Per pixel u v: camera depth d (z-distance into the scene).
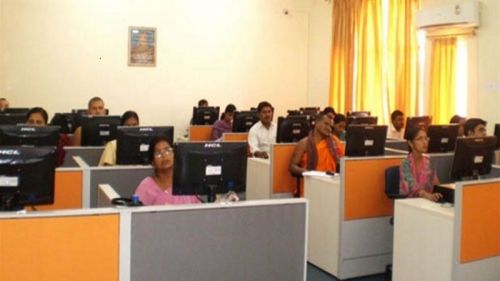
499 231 3.10
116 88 9.18
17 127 3.39
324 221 4.04
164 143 2.91
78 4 8.84
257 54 10.22
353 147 4.32
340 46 9.48
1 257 1.74
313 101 10.58
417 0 7.82
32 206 2.30
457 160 3.56
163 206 1.98
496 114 6.60
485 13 6.71
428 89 7.60
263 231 2.15
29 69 8.61
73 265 1.82
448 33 7.18
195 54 9.72
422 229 3.18
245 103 10.18
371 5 8.73
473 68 6.90
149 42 9.34
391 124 7.64
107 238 1.86
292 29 10.48
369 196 3.95
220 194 2.57
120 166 3.35
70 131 5.68
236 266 2.10
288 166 4.94
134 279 1.91
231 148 2.56
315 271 4.07
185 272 2.00
